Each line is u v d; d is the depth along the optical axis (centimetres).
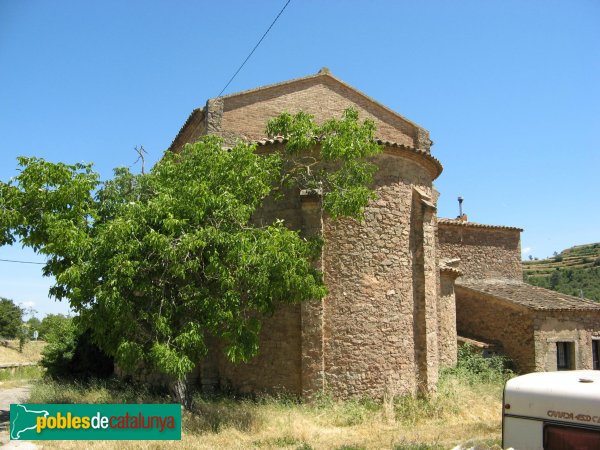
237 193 1237
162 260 1138
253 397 1495
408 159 1678
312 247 1392
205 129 1733
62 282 1056
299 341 1486
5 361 4006
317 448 1050
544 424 727
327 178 1453
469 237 2788
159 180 1287
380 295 1554
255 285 1146
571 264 7969
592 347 2412
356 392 1480
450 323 2175
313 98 1919
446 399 1524
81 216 1220
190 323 1133
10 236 1234
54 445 1008
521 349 2300
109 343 1155
